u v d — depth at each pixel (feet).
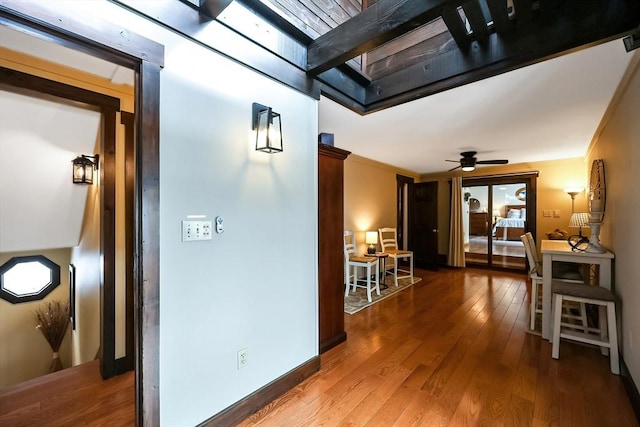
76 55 5.81
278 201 6.41
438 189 22.39
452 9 5.00
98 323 8.65
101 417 5.50
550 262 8.98
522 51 5.78
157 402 4.39
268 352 6.15
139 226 4.27
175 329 4.62
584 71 6.88
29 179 7.47
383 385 6.63
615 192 8.37
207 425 4.99
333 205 8.86
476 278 17.70
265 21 6.03
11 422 5.36
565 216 17.20
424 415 5.60
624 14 4.71
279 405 5.96
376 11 5.46
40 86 5.87
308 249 7.20
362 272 16.99
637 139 6.21
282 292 6.49
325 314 8.43
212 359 5.13
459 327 10.03
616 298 7.35
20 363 12.53
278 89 6.39
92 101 6.56
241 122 5.64
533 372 7.11
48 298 13.41
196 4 4.90
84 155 7.72
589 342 7.45
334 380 6.86
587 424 5.32
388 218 19.58
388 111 9.50
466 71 6.68
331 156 8.87
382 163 18.92
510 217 19.72
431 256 20.59
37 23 3.48
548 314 8.89
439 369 7.29
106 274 6.88
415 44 7.63
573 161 16.97
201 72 5.02
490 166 20.04
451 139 12.98
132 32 4.21
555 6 5.32
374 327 10.09
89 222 9.27
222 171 5.30
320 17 7.27
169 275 4.55
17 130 6.51
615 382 6.65
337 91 7.92
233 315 5.48
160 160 4.46
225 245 5.34
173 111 4.63
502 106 9.06
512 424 5.33
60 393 6.25
